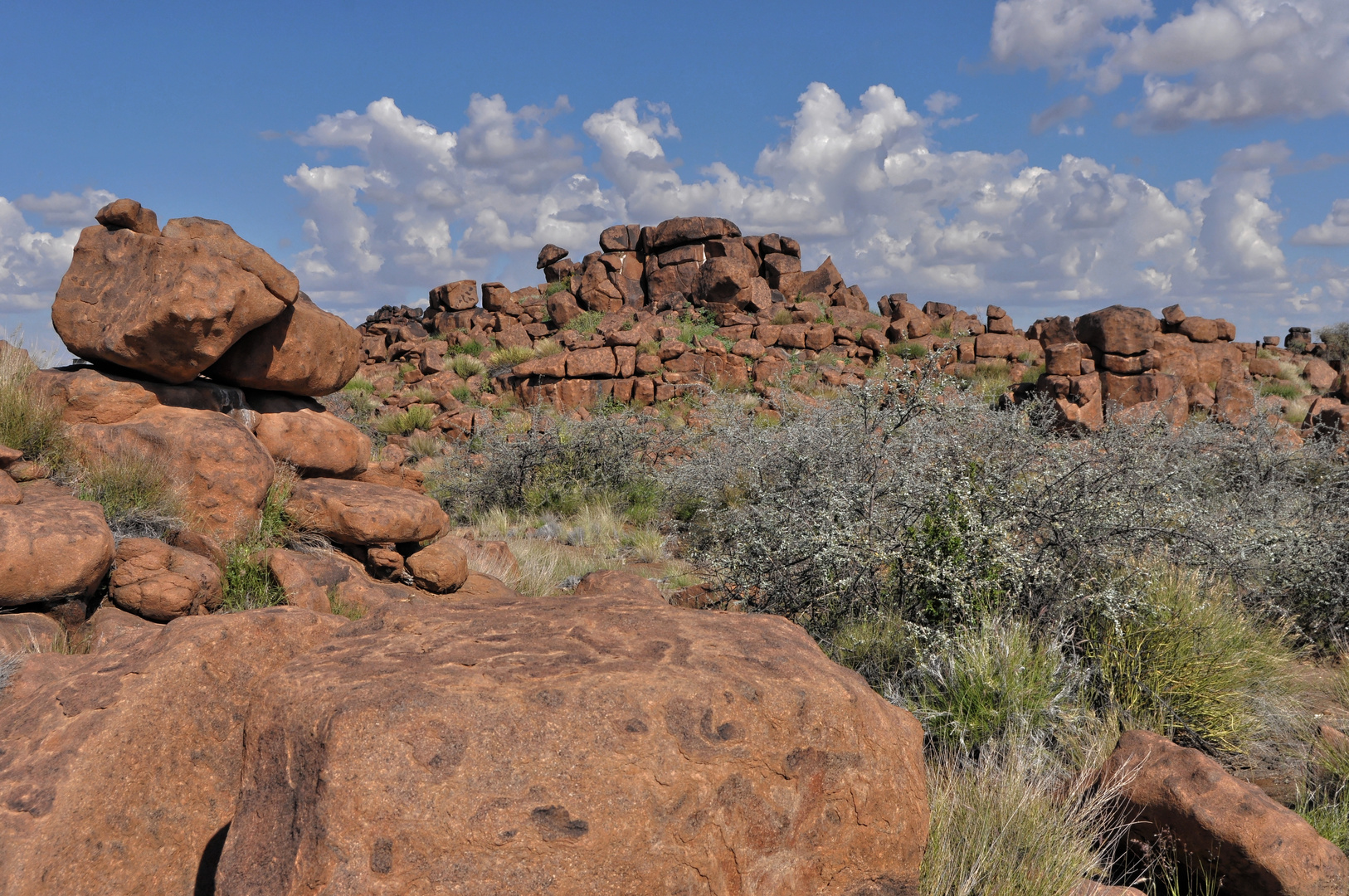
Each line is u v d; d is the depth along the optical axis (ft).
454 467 48.06
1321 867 9.62
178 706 8.39
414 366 80.59
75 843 7.30
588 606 9.02
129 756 7.91
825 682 7.50
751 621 8.90
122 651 9.14
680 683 6.88
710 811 6.55
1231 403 54.80
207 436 19.47
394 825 5.77
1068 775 12.52
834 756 7.21
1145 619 15.90
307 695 6.57
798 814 7.00
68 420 19.29
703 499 36.58
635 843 6.14
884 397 29.14
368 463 25.57
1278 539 19.97
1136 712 14.90
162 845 7.82
